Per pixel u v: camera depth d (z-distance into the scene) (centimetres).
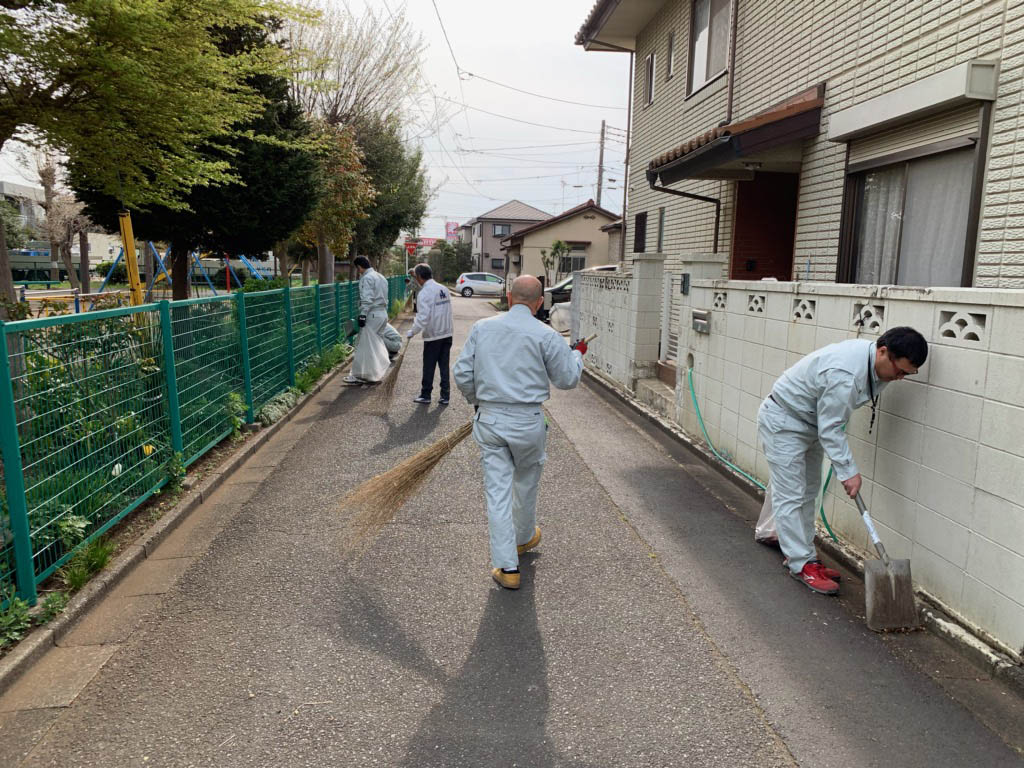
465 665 305
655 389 820
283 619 344
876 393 352
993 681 294
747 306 554
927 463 348
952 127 523
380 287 1012
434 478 577
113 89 544
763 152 747
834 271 681
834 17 677
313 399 914
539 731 262
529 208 6488
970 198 499
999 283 477
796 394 374
